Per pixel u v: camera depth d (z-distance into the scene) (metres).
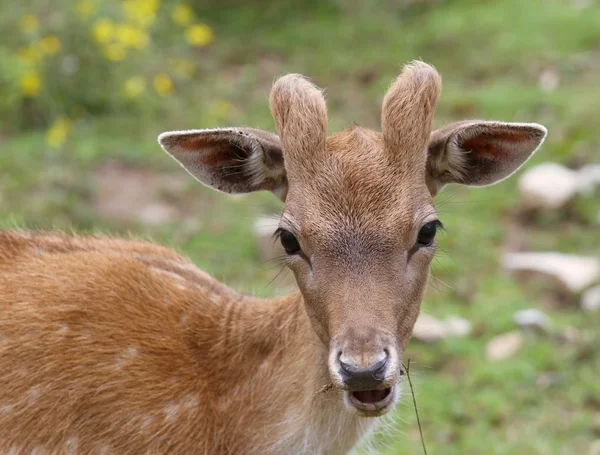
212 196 15.66
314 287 6.83
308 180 6.93
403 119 6.95
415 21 21.84
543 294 13.23
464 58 19.89
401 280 6.80
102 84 18.25
